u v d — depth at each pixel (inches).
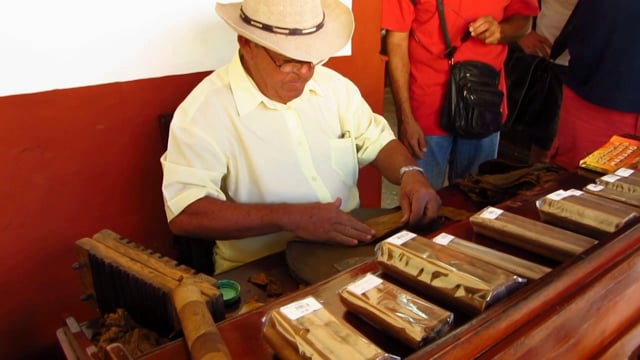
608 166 47.8
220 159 49.0
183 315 26.0
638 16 70.2
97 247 37.3
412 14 73.3
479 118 75.7
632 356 35.3
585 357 30.6
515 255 33.6
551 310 26.3
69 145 53.7
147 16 54.3
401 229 45.7
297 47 43.3
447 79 76.1
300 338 23.1
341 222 43.8
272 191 51.9
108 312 37.5
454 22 72.8
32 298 55.9
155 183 61.2
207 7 58.0
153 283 31.9
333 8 50.7
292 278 40.9
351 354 21.7
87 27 51.0
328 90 55.7
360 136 58.9
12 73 48.4
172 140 48.0
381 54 79.5
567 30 95.9
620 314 32.8
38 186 53.1
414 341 24.0
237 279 40.7
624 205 35.7
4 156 50.3
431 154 81.4
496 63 79.0
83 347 33.1
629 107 74.7
